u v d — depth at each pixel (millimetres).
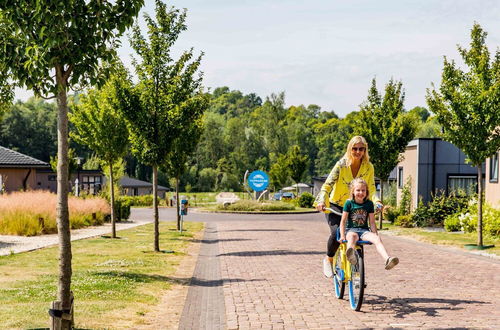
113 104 14438
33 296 7828
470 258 13203
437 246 16234
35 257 12562
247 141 115938
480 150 14953
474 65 14953
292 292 8680
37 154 92688
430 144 27297
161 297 8414
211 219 34062
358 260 6969
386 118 23203
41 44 5168
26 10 5090
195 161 115625
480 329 6188
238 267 11820
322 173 119812
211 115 141875
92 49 5367
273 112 117500
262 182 47344
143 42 14398
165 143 14539
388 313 7051
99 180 51375
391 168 23375
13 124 89688
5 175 33625
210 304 7938
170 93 14516
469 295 8312
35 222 19688
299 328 6332
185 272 11117
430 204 25016
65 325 5355
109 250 14570
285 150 112312
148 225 26625
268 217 36781
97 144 18062
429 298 8078
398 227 24469
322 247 16172
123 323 6621
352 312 7145
